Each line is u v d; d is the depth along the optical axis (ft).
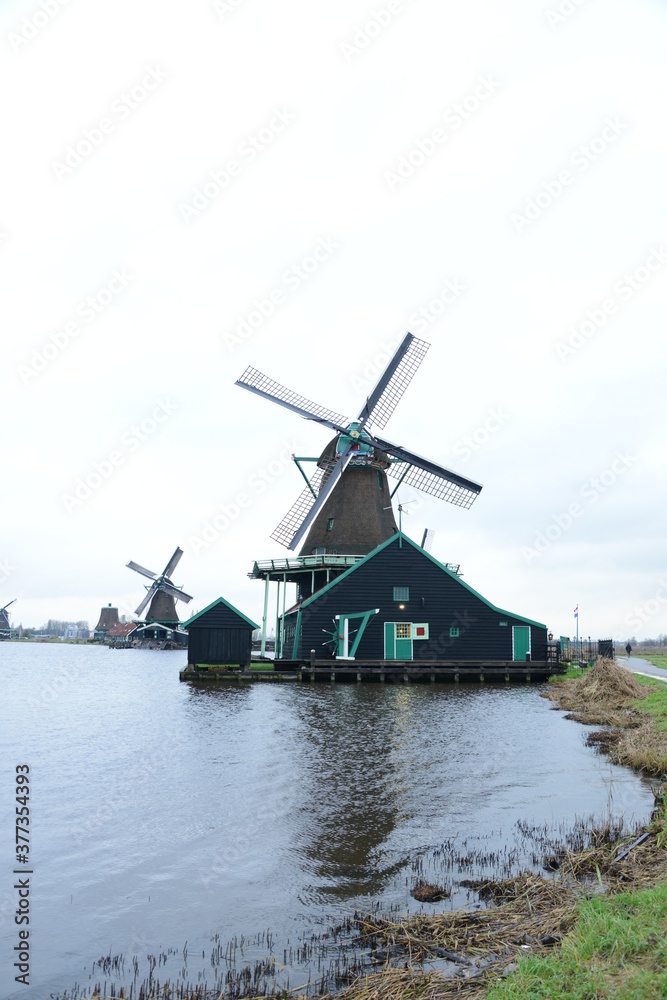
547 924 28.63
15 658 304.30
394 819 44.62
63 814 46.42
